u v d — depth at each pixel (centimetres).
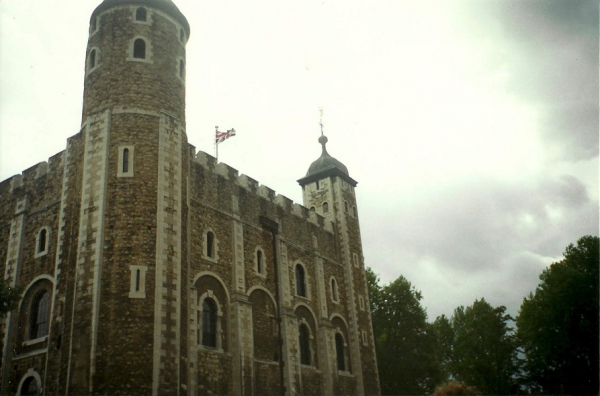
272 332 3291
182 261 2514
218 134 4066
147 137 2577
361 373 3934
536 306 4516
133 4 2822
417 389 4697
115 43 2739
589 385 4041
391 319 4994
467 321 5334
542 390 4625
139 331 2233
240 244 3209
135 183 2469
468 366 5119
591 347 4072
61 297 2484
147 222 2423
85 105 2722
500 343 5109
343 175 4572
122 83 2653
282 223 3731
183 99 2852
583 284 4228
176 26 2931
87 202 2442
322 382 3616
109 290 2277
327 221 4316
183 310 2441
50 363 2375
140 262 2339
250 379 2939
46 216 2905
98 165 2491
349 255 4300
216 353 2841
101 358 2169
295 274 3697
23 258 2909
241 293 3086
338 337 3962
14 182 3167
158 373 2197
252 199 3488
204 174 3128
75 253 2420
